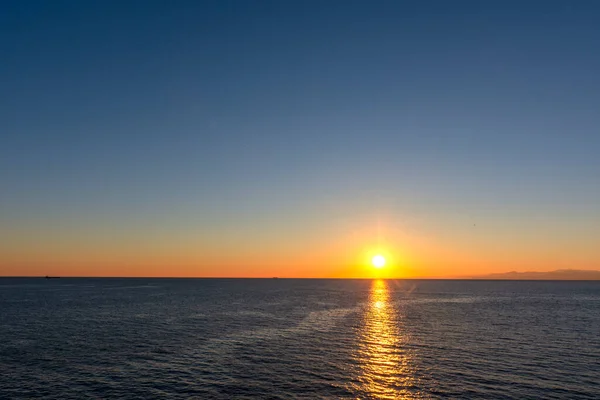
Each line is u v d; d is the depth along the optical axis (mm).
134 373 41562
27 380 39031
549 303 134000
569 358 48875
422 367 44656
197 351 51406
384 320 83125
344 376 41281
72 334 62500
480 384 38938
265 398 35094
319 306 115062
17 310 95375
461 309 109375
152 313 92125
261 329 69250
